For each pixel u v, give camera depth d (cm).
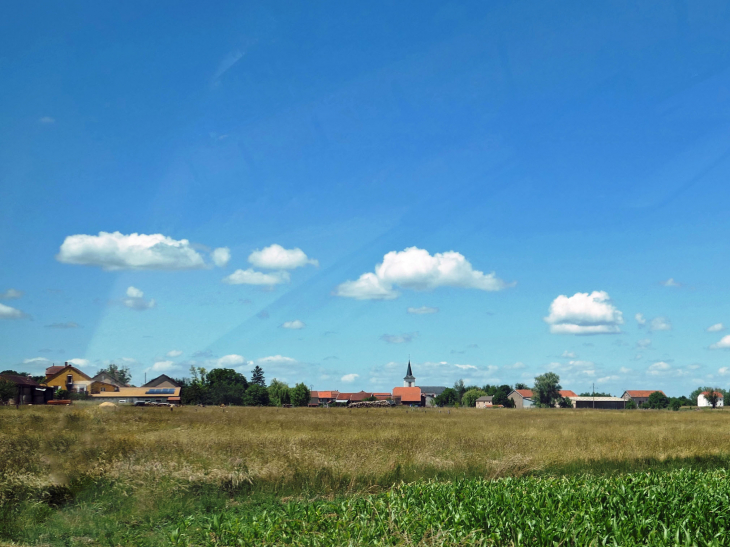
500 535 734
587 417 4938
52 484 971
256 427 2630
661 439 2019
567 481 1066
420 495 945
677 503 867
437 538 711
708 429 2942
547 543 704
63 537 803
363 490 1117
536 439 2019
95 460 1103
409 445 1698
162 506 939
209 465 1193
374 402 9850
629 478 1080
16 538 786
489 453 1548
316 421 3388
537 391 13400
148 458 1198
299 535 756
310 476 1173
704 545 696
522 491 950
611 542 707
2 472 996
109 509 918
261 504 995
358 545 697
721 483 1060
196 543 771
